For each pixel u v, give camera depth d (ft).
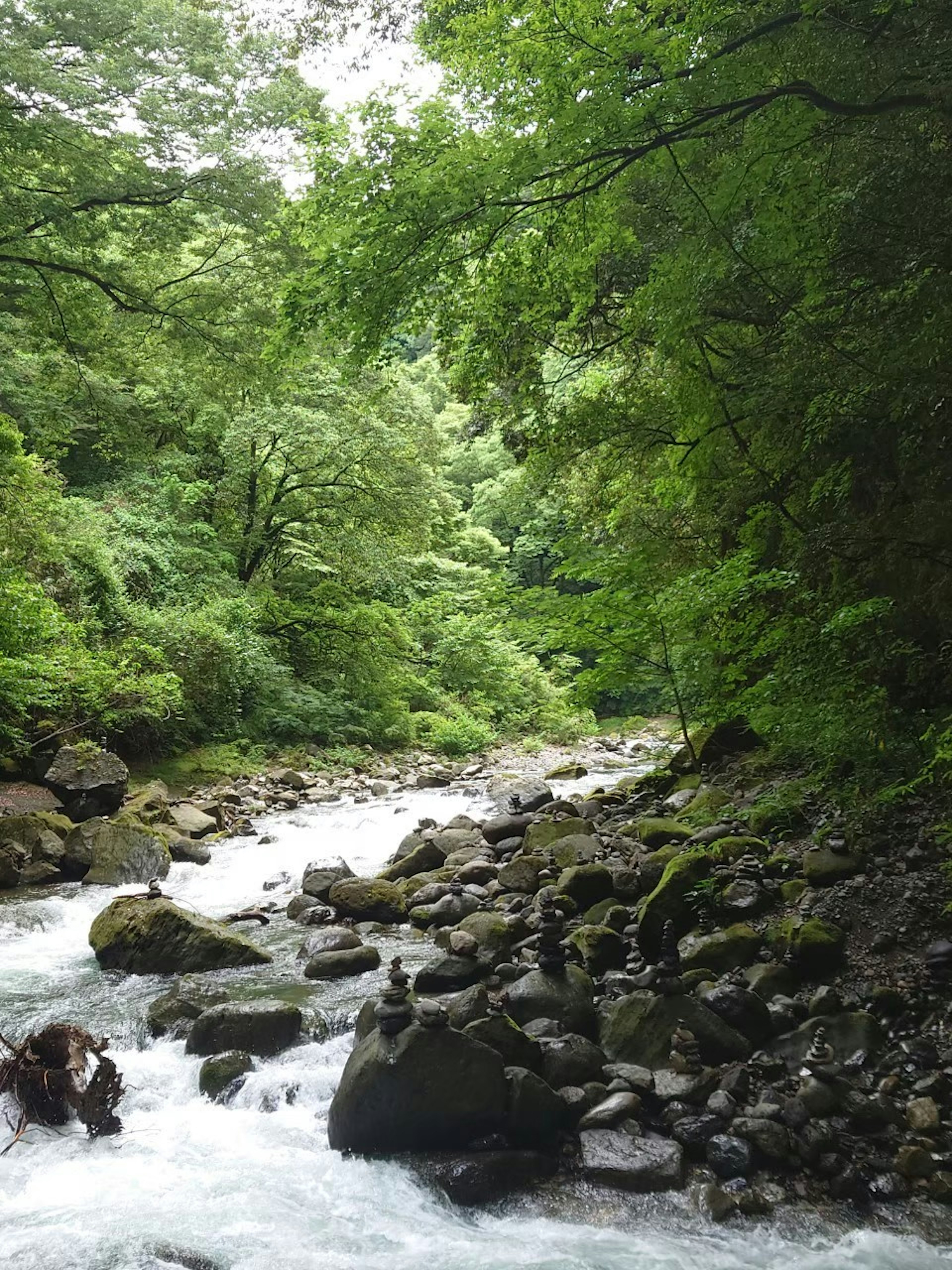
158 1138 14.99
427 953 22.72
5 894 30.12
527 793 43.24
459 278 21.03
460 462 136.46
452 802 49.11
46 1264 11.89
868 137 20.31
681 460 32.99
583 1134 13.96
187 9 40.06
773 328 27.99
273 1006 18.04
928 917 17.92
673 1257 11.75
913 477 24.93
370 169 18.01
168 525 66.28
